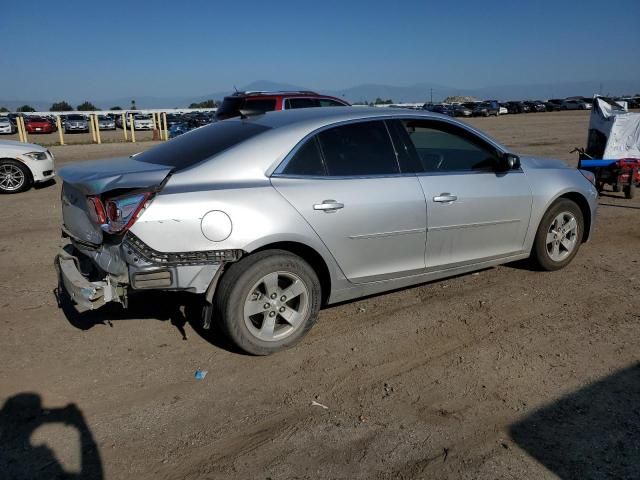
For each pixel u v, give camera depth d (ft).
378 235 13.91
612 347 13.35
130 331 14.38
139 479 9.00
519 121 131.95
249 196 12.15
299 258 12.89
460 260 15.89
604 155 34.27
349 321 14.97
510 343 13.65
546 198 17.35
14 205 31.45
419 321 14.96
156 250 11.37
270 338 12.92
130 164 13.52
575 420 10.44
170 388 11.75
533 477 8.98
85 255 13.07
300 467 9.26
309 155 13.25
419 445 9.80
